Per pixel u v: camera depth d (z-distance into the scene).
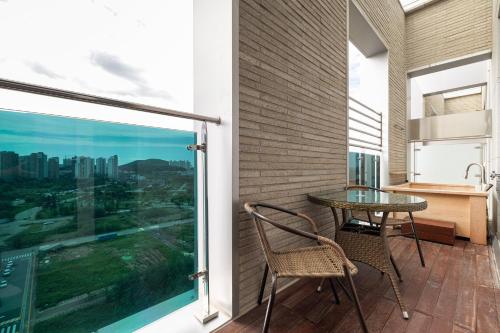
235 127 1.55
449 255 2.58
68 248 1.10
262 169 1.75
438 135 4.69
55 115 1.06
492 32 4.02
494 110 3.53
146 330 1.41
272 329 1.43
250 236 1.66
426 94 6.13
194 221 1.61
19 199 0.97
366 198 1.81
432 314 1.55
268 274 1.79
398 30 4.70
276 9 1.90
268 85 1.81
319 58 2.38
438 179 4.86
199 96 1.75
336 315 1.55
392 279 1.59
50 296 1.06
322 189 2.40
